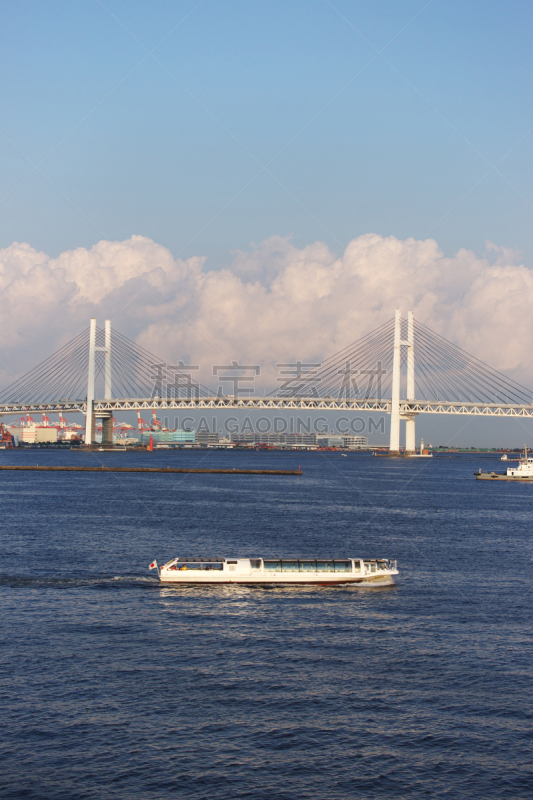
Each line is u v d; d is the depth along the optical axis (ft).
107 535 434.71
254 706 181.78
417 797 144.66
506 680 201.05
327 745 163.12
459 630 245.45
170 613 260.62
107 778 148.15
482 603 282.56
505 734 169.99
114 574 322.96
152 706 180.65
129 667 205.87
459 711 181.47
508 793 146.61
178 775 149.69
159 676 199.41
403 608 273.33
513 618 261.85
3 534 434.71
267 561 311.06
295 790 145.48
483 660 216.13
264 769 152.76
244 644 227.20
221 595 288.30
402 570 346.33
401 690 193.36
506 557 390.83
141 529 463.42
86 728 168.66
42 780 147.13
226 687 192.75
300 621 253.24
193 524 493.36
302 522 519.60
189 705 181.68
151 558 361.51
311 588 302.86
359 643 230.07
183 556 369.71
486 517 596.70
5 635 232.12
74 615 256.11
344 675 202.80
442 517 586.86
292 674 203.00
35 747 159.63
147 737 164.86
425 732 170.30
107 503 638.94
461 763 157.07
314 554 385.29
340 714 178.40
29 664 206.80
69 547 390.21
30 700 182.80
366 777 150.82
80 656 214.07
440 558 382.22
